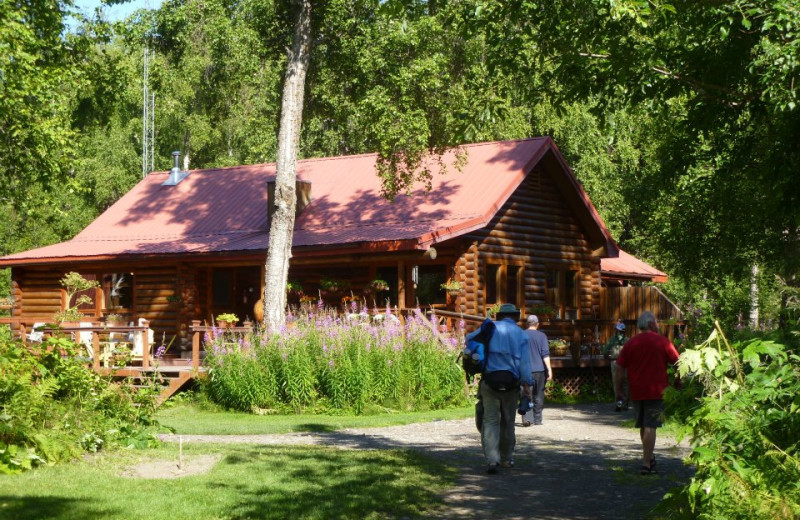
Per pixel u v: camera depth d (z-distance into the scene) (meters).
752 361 6.12
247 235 27.88
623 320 24.97
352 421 17.06
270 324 21.94
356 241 23.64
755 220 23.58
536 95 13.45
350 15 24.33
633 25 11.80
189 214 30.70
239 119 49.81
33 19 25.19
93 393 11.68
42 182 25.81
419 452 12.49
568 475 10.70
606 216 41.94
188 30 29.34
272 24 24.50
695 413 6.10
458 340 20.45
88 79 27.69
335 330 19.50
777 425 6.01
